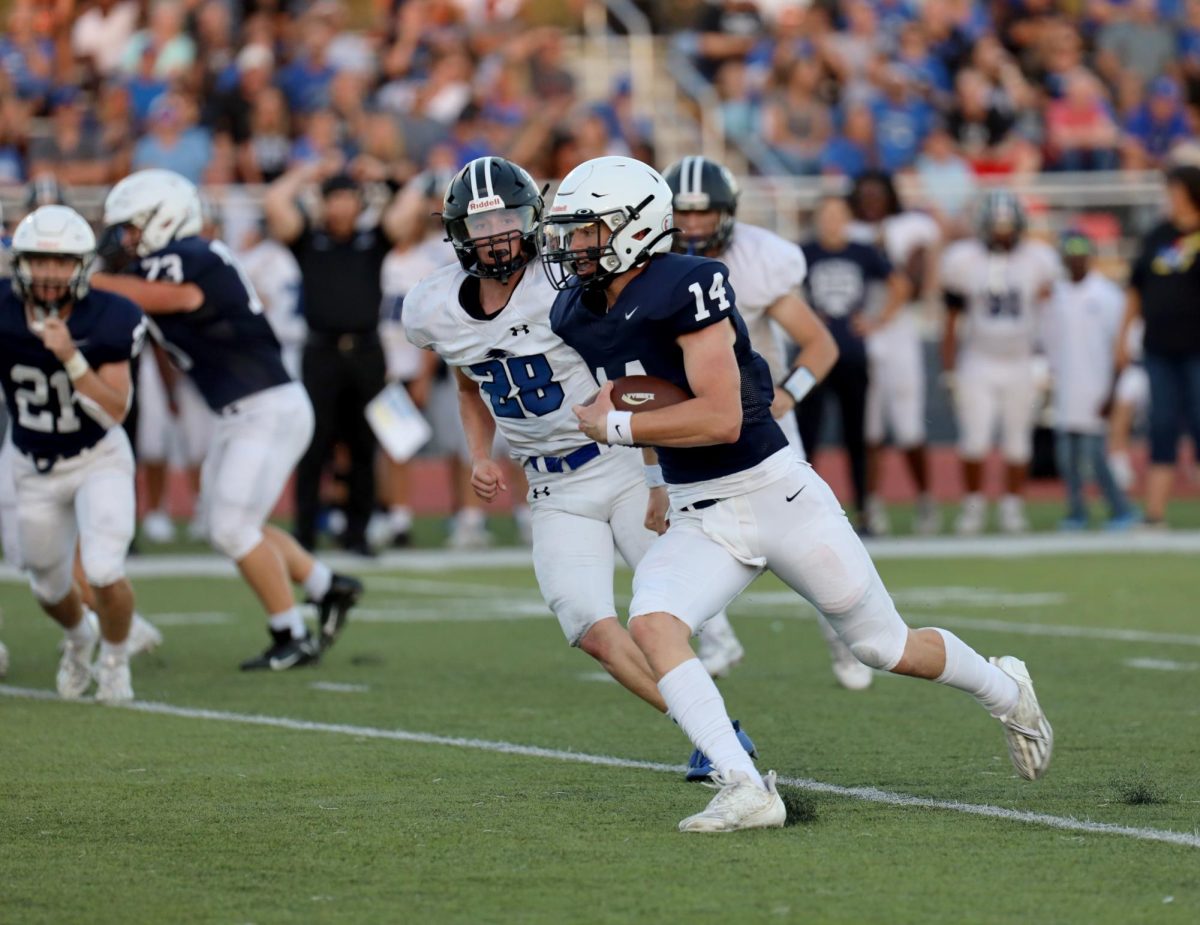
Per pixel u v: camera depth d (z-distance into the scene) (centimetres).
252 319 2558
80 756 1928
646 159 5356
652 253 1559
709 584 1584
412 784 1775
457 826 1586
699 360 1531
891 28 6488
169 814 1641
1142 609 3178
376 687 2434
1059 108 6038
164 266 2506
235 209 4975
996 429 5862
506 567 4025
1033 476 5697
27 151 5319
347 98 5422
